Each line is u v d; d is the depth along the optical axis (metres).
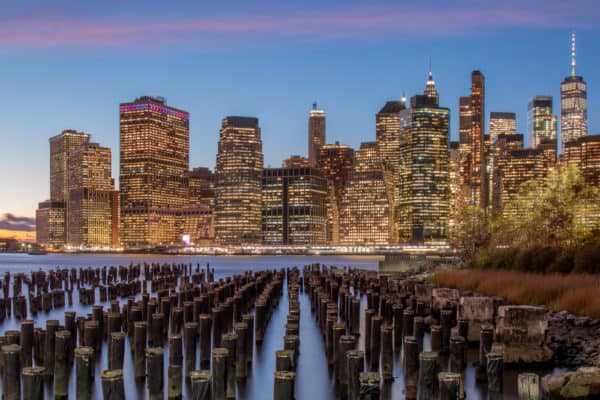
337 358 25.00
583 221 74.31
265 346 32.72
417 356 21.92
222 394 19.17
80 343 31.86
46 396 22.72
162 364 20.30
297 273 81.19
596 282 37.03
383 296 40.94
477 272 52.69
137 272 98.38
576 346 26.73
